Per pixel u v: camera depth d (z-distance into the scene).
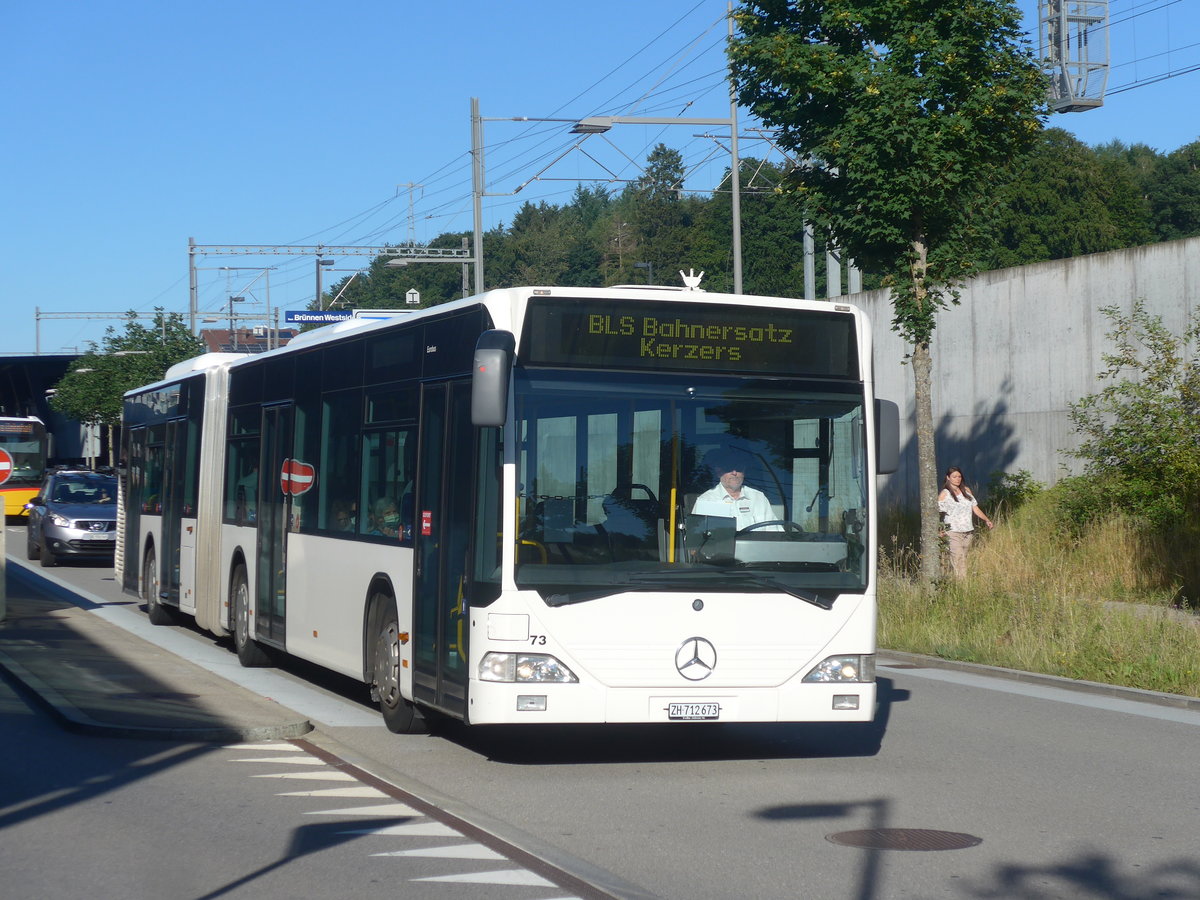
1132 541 20.25
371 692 11.32
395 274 105.00
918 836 7.63
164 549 18.80
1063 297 24.39
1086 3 28.86
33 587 25.06
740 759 10.05
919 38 17.25
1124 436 20.50
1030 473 25.00
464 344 9.76
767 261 87.38
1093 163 67.44
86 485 33.56
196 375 17.47
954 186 17.73
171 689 12.32
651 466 9.30
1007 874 6.84
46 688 11.98
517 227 153.25
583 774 9.43
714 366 9.52
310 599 12.73
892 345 28.73
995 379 25.91
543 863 6.93
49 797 8.45
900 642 17.02
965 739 10.99
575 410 9.20
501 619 8.95
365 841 7.36
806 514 9.52
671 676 9.10
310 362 13.20
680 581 9.17
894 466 9.80
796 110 17.91
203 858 7.02
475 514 9.27
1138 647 14.59
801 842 7.48
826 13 17.53
